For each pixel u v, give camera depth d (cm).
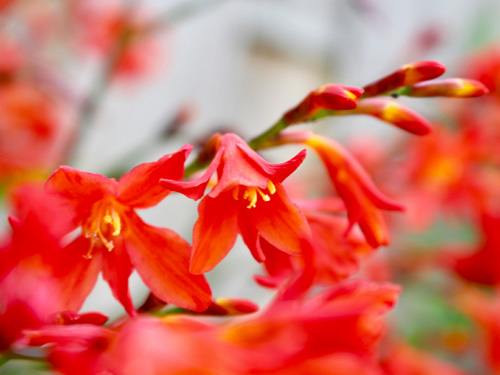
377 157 51
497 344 43
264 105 85
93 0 55
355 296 25
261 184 27
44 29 53
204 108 79
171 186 26
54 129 46
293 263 29
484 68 48
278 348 23
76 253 28
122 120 69
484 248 37
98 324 26
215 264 27
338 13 82
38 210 25
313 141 30
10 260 25
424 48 56
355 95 28
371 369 24
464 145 49
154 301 28
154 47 59
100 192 27
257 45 83
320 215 30
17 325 24
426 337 48
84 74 59
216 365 23
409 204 49
